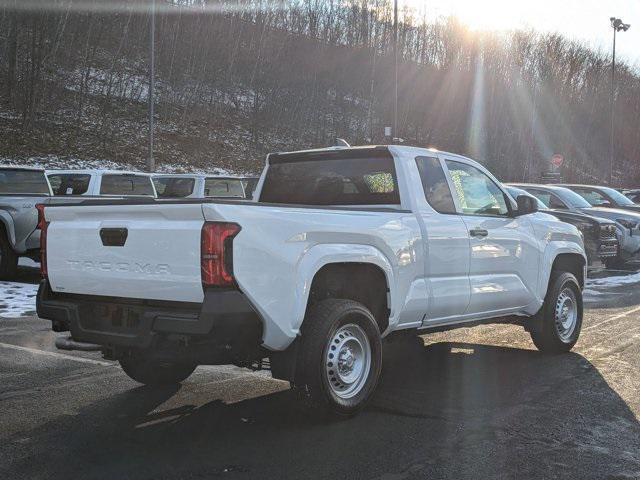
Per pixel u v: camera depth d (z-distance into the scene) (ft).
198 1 144.66
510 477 12.29
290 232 14.23
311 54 151.74
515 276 20.95
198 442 14.06
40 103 106.83
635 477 12.35
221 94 143.23
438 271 18.07
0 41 105.19
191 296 13.52
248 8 150.00
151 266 14.01
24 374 19.62
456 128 172.35
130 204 14.26
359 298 17.06
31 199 36.91
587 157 194.59
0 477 12.19
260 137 135.03
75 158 95.61
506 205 21.71
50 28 108.99
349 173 19.17
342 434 14.57
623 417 15.87
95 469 12.59
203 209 13.21
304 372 14.64
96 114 115.14
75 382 18.80
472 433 14.67
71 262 15.46
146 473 12.39
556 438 14.40
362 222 15.96
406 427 15.05
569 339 23.07
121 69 133.80
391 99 161.68
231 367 20.72
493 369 20.59
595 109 192.85
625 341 24.77
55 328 16.06
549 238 22.72
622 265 53.01
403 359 22.04
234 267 13.19
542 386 18.58
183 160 109.81
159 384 18.44
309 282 14.47
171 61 138.62
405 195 17.94
